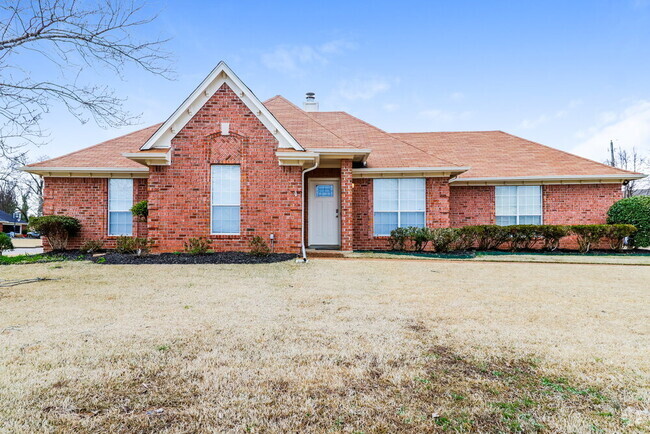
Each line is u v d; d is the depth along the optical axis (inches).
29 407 97.4
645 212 516.4
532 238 527.5
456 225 579.8
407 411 97.6
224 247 425.1
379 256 438.0
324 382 113.9
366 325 172.6
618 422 93.0
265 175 428.1
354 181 538.3
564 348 143.8
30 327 165.8
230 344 145.7
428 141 712.4
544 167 588.7
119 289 252.2
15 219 1996.8
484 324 175.8
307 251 474.6
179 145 423.8
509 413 97.0
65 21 272.5
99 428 88.6
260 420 92.9
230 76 422.3
